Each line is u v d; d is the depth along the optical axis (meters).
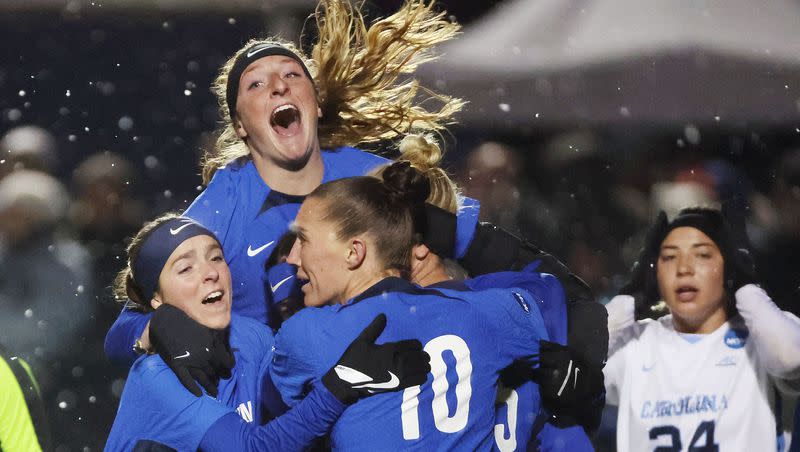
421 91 27.94
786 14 27.47
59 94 30.91
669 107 27.56
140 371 12.26
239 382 12.74
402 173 12.06
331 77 15.22
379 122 15.75
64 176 30.66
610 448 17.98
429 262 12.62
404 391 11.38
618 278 25.92
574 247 26.66
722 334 15.71
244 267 14.23
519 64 27.98
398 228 11.90
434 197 13.35
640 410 15.88
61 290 21.34
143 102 31.09
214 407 11.95
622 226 26.92
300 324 11.61
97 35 30.69
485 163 26.09
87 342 21.56
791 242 22.67
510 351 12.26
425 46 15.77
